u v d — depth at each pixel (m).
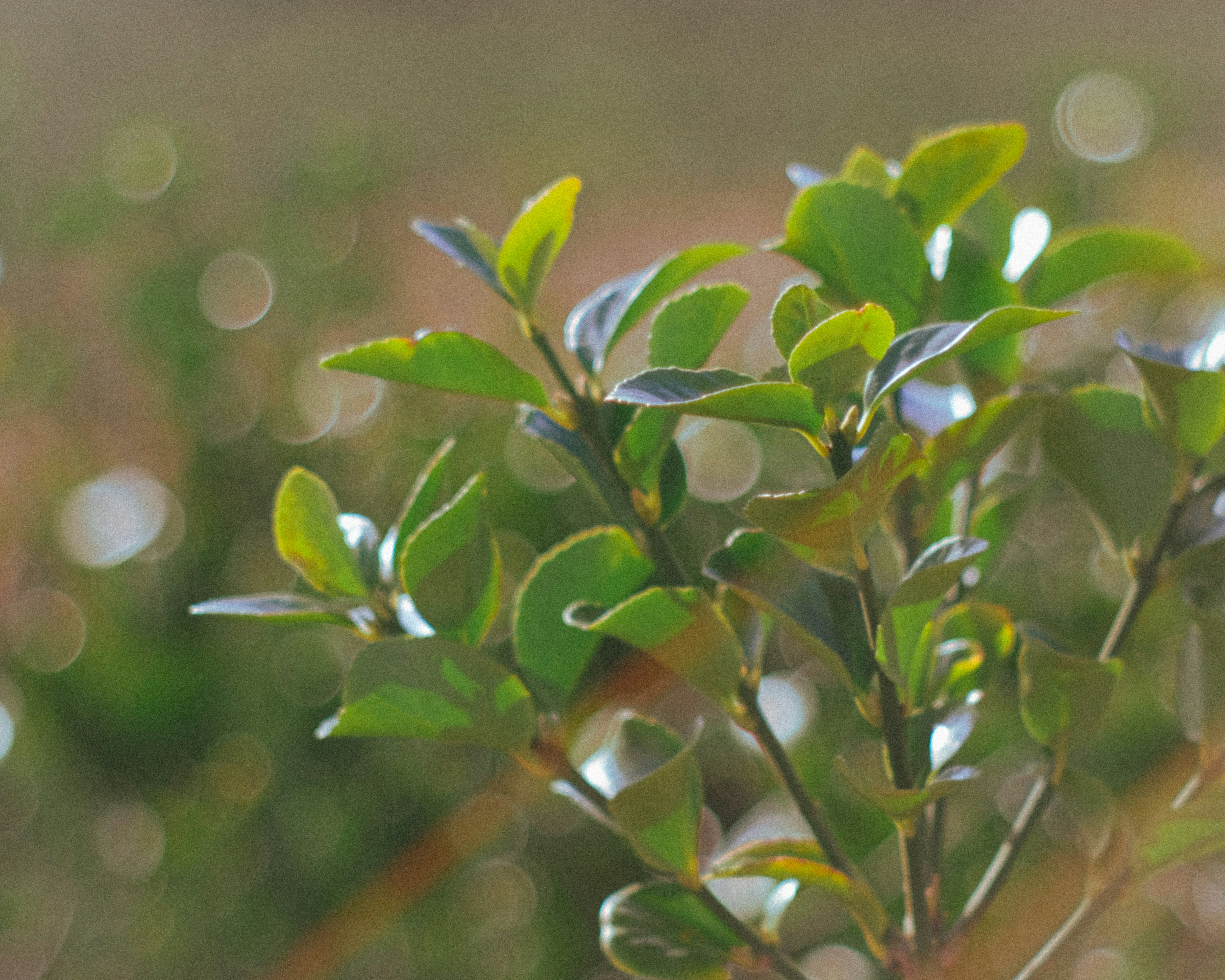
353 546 0.82
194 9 5.95
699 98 5.04
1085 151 1.84
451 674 0.79
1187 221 1.98
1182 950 1.26
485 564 0.80
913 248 0.81
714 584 0.86
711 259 0.81
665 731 0.82
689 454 1.54
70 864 1.56
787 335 0.76
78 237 1.88
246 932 1.39
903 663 0.78
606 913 0.81
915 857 0.80
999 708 0.93
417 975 1.38
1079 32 5.38
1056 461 0.82
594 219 3.75
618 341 0.80
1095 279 0.84
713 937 0.81
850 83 5.11
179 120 4.43
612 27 5.95
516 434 1.58
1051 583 1.40
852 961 1.15
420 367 0.79
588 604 0.79
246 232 1.83
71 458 1.81
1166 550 0.81
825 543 0.76
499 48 5.71
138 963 1.43
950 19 5.79
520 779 1.45
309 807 1.42
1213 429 0.80
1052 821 1.25
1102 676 0.79
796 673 1.31
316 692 1.46
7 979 1.44
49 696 1.42
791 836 0.94
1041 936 1.19
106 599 1.50
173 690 1.41
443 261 2.71
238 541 1.57
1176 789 1.08
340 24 5.96
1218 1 5.57
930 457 0.80
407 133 4.47
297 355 1.71
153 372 1.71
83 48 5.39
